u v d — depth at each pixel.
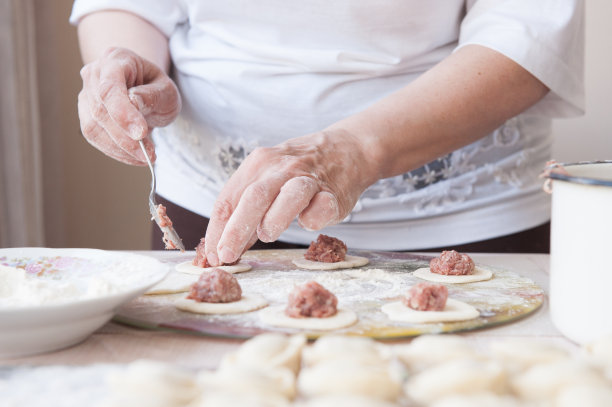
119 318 0.76
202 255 1.08
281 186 0.90
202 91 1.33
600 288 0.64
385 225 1.31
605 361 0.52
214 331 0.72
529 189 1.33
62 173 2.80
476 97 1.08
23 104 2.48
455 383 0.47
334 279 0.98
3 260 0.83
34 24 2.64
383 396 0.47
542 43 1.10
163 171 1.41
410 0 1.20
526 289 0.93
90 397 0.50
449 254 1.02
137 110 1.03
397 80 1.26
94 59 1.34
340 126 1.04
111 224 3.03
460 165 1.29
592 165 0.77
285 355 0.54
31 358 0.65
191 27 1.39
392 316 0.77
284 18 1.24
